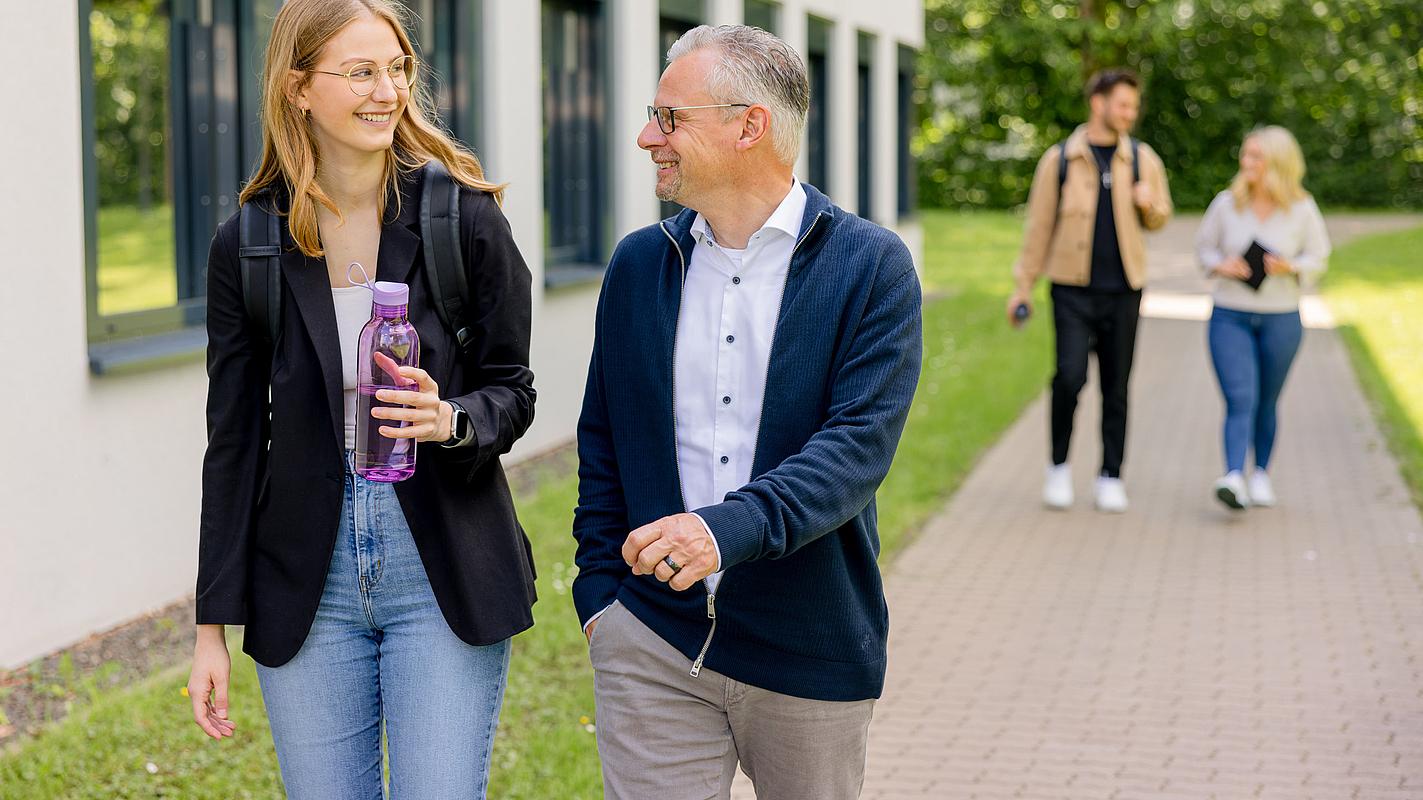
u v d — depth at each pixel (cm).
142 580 616
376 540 268
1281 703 523
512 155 930
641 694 285
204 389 653
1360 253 2728
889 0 1900
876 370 267
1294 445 1026
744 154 272
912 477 896
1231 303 797
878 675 286
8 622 546
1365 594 662
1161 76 4041
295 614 269
